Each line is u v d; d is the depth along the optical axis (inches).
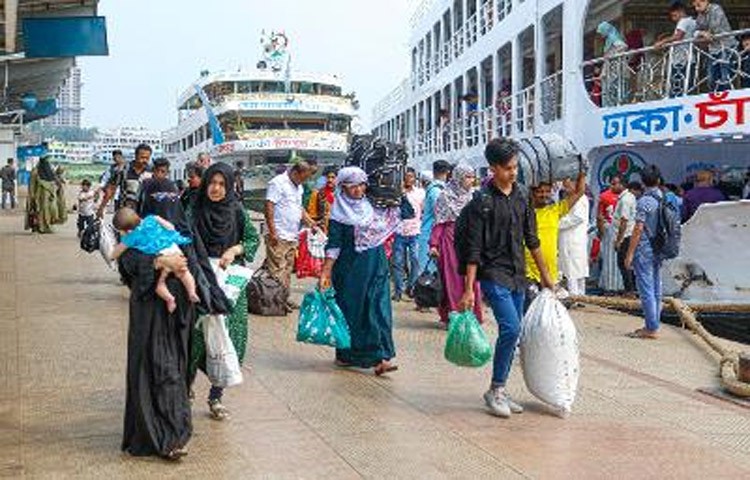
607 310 475.2
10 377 276.4
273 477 192.1
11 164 1205.7
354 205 289.7
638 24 704.4
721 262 443.5
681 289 456.8
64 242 730.8
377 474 195.2
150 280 200.4
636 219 381.7
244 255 249.9
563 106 585.9
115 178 460.4
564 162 343.6
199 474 193.0
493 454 211.2
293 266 455.8
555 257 378.9
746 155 565.0
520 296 253.0
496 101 793.6
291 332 367.2
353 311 292.5
